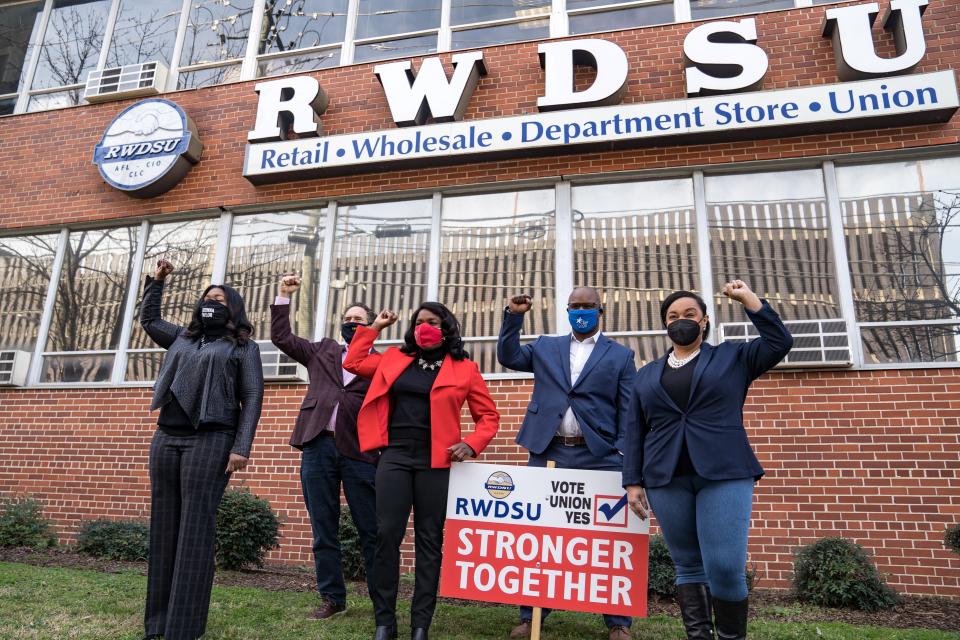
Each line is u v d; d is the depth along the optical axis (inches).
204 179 309.7
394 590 137.3
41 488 282.5
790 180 258.1
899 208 246.2
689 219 261.6
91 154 326.6
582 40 274.8
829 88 245.6
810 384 230.5
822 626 160.1
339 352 175.9
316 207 299.3
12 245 326.3
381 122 297.6
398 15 324.2
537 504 140.5
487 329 267.0
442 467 141.5
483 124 272.5
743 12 284.8
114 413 286.2
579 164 270.8
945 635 152.9
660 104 258.2
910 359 230.7
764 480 224.4
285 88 300.0
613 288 260.2
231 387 147.0
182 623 132.7
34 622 145.6
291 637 140.3
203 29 346.9
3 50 370.9
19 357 301.7
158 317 157.4
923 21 255.9
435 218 283.6
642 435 130.3
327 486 165.5
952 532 197.9
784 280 248.2
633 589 131.1
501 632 150.1
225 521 224.5
